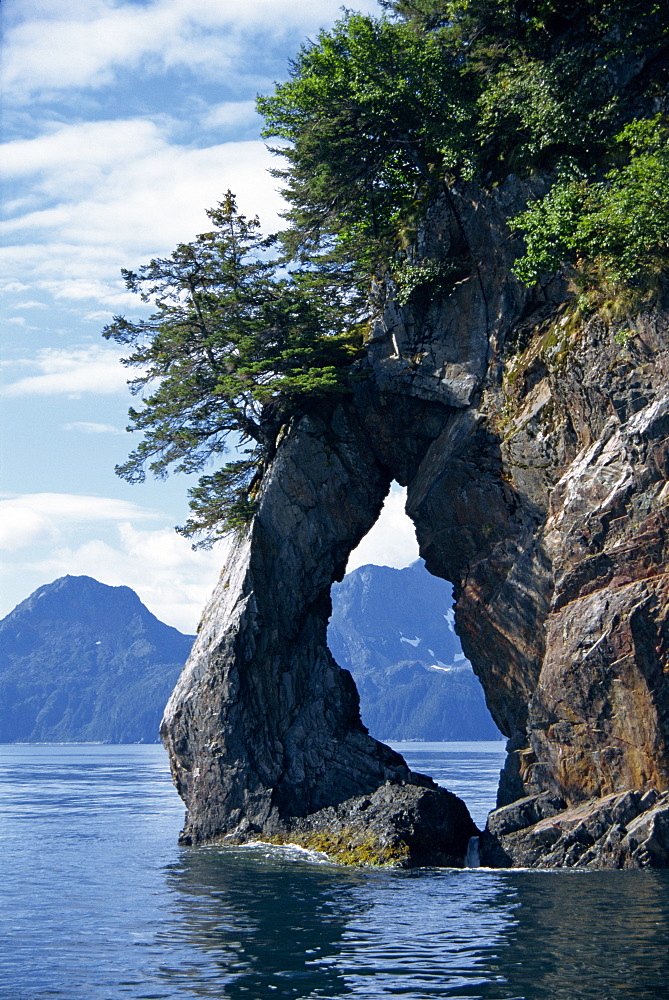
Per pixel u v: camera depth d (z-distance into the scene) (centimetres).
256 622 4281
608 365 3434
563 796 3403
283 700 4262
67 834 5178
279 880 3092
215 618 4466
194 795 4306
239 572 4469
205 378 4678
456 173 4319
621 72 3881
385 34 4266
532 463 3784
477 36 4353
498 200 4116
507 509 3903
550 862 3206
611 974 1727
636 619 3153
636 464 3278
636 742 3164
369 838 3572
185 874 3306
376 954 1938
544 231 3684
